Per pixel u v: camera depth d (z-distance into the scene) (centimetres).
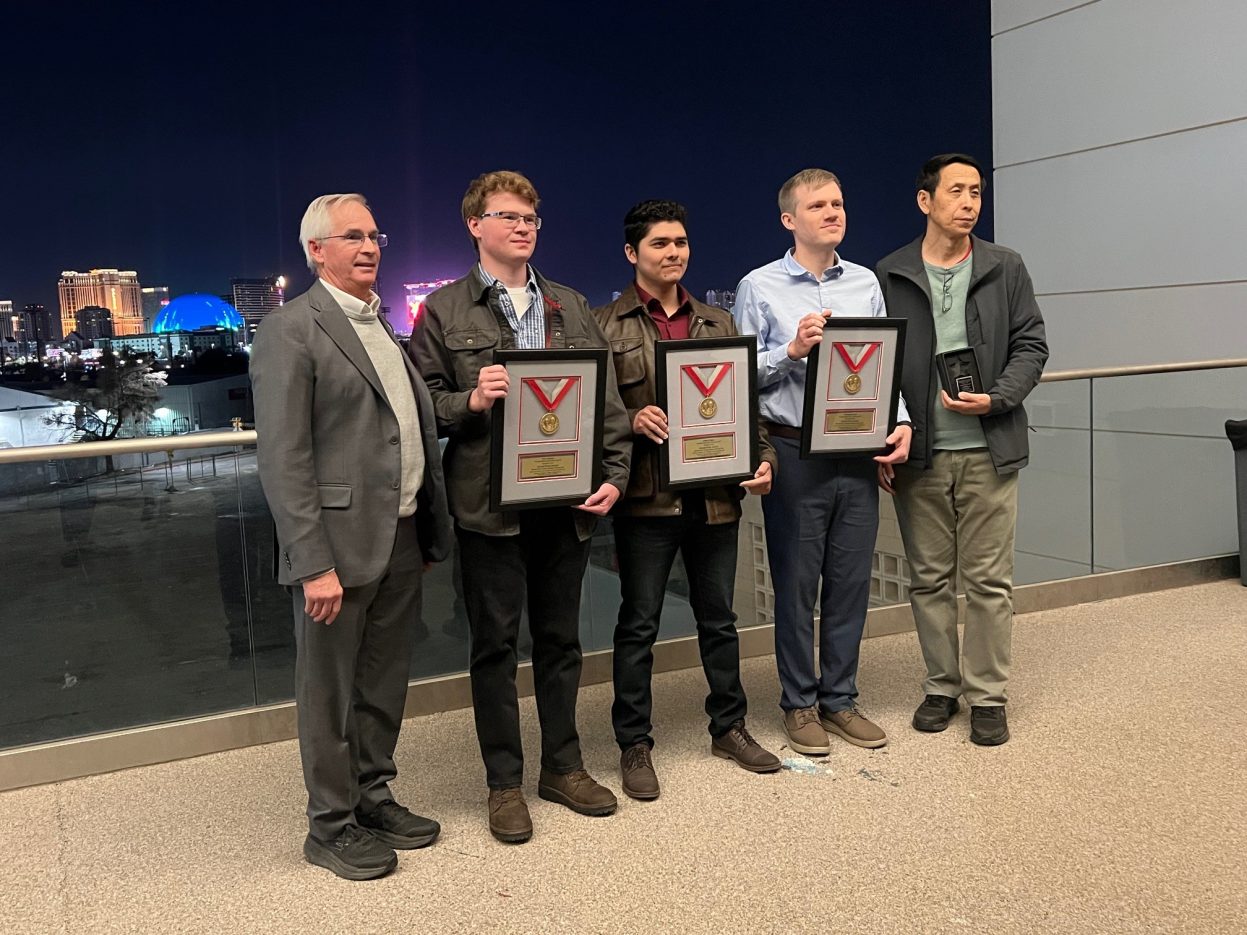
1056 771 275
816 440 279
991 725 296
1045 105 616
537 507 241
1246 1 504
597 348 248
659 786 271
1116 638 392
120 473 304
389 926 209
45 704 297
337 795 233
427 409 234
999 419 297
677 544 277
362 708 243
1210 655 367
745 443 271
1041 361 301
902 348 285
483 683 250
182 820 264
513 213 242
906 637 400
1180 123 539
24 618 294
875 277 305
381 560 224
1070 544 443
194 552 314
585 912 212
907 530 315
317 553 214
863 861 230
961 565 308
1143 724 305
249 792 282
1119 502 452
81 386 1953
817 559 295
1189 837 237
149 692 309
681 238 268
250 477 320
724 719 289
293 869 235
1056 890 216
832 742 301
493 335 244
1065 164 607
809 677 300
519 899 218
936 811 254
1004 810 253
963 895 215
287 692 328
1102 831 241
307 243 228
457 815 261
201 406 1850
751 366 270
